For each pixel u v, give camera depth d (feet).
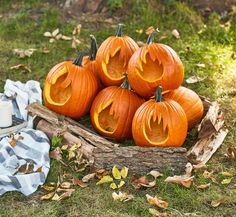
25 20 16.55
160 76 12.05
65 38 15.81
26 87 13.52
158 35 16.06
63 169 11.69
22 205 11.00
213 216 10.81
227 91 14.06
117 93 12.17
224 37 16.12
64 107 12.32
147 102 11.80
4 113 12.18
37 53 15.33
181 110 11.75
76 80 12.25
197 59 15.19
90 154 11.66
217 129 12.42
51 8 16.83
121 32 12.59
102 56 12.42
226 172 11.68
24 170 11.50
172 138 11.64
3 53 15.39
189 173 11.41
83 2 16.79
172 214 10.79
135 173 11.52
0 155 11.69
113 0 16.62
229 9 17.16
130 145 12.35
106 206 10.95
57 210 10.87
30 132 12.06
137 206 10.91
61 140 12.01
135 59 12.05
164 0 16.81
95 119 12.28
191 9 17.03
